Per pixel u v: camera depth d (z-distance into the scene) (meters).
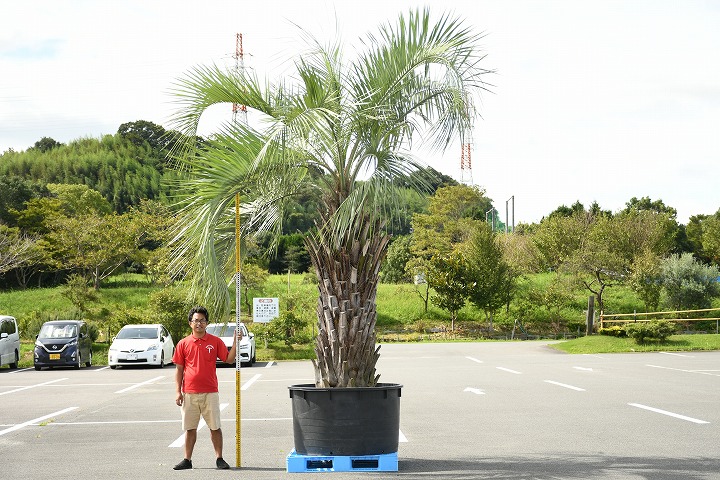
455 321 54.19
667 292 48.69
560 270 52.41
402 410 13.70
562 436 10.50
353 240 8.45
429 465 8.38
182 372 8.45
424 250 70.50
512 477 7.62
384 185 8.19
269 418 12.99
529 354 32.53
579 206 93.75
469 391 17.17
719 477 7.53
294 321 34.84
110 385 20.48
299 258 72.56
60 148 128.88
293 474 7.89
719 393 16.23
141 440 10.70
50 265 58.75
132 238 57.50
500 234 73.19
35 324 36.16
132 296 55.91
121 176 117.50
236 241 8.60
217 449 8.38
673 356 29.89
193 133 8.88
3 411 14.48
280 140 7.83
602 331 36.91
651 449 9.34
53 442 10.57
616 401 14.81
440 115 9.00
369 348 8.47
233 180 8.48
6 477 7.98
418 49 8.80
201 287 8.48
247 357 27.89
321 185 8.75
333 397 8.07
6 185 69.81
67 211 73.00
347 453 8.03
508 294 53.38
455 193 83.56
